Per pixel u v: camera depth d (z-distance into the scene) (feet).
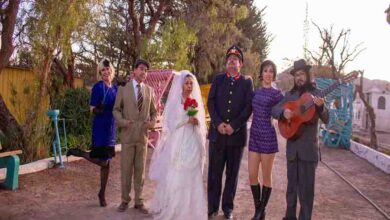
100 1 32.40
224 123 18.03
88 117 36.55
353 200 22.39
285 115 15.76
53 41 29.35
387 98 155.22
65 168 27.30
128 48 54.24
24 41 32.17
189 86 17.71
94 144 19.35
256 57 81.61
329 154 40.88
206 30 58.54
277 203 21.33
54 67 41.68
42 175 25.20
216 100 18.65
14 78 38.04
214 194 18.61
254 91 18.42
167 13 56.44
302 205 16.03
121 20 53.93
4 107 29.48
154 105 19.88
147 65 19.24
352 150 42.88
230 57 18.47
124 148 18.81
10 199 20.24
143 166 19.20
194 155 17.12
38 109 28.86
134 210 18.98
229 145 18.13
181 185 16.78
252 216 18.99
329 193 23.90
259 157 17.94
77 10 30.09
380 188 25.38
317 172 30.45
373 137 52.13
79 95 36.40
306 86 16.31
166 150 17.94
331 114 46.52
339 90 45.47
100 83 19.58
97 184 23.88
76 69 53.88
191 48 56.29
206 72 67.26
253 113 18.02
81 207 19.39
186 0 55.98
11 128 28.68
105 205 19.66
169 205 16.84
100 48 50.21
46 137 29.53
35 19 31.07
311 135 15.89
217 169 18.48
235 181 18.48
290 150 16.11
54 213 18.40
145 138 19.16
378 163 33.09
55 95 34.37
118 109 18.89
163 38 49.85
